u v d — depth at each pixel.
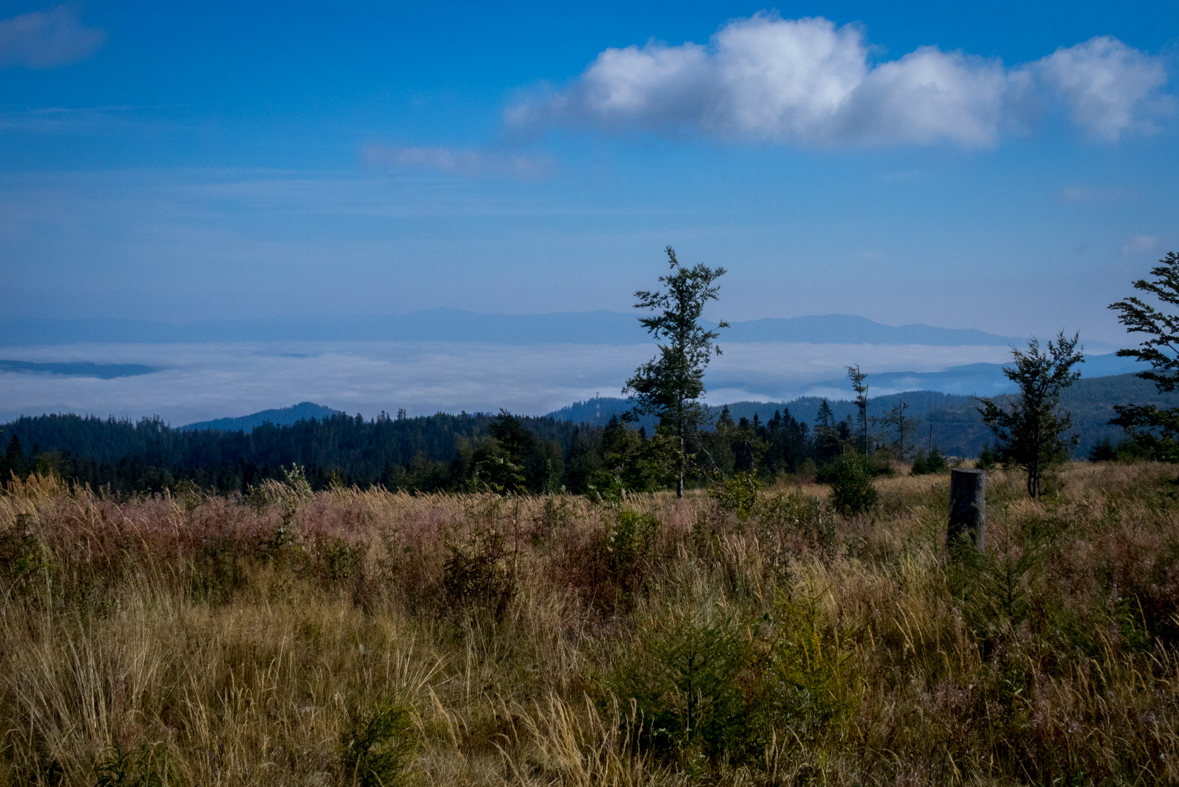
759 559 5.84
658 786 2.82
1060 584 4.74
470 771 2.95
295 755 2.99
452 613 4.93
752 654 3.69
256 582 5.41
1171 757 2.84
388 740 2.90
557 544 6.64
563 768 2.90
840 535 7.78
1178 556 5.15
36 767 2.78
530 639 4.48
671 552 6.57
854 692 3.39
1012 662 3.64
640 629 4.25
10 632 4.02
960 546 5.32
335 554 5.91
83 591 4.96
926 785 2.76
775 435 91.06
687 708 3.23
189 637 4.11
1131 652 3.79
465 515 7.68
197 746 2.97
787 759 2.94
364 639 4.40
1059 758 2.96
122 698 3.26
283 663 3.88
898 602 4.62
